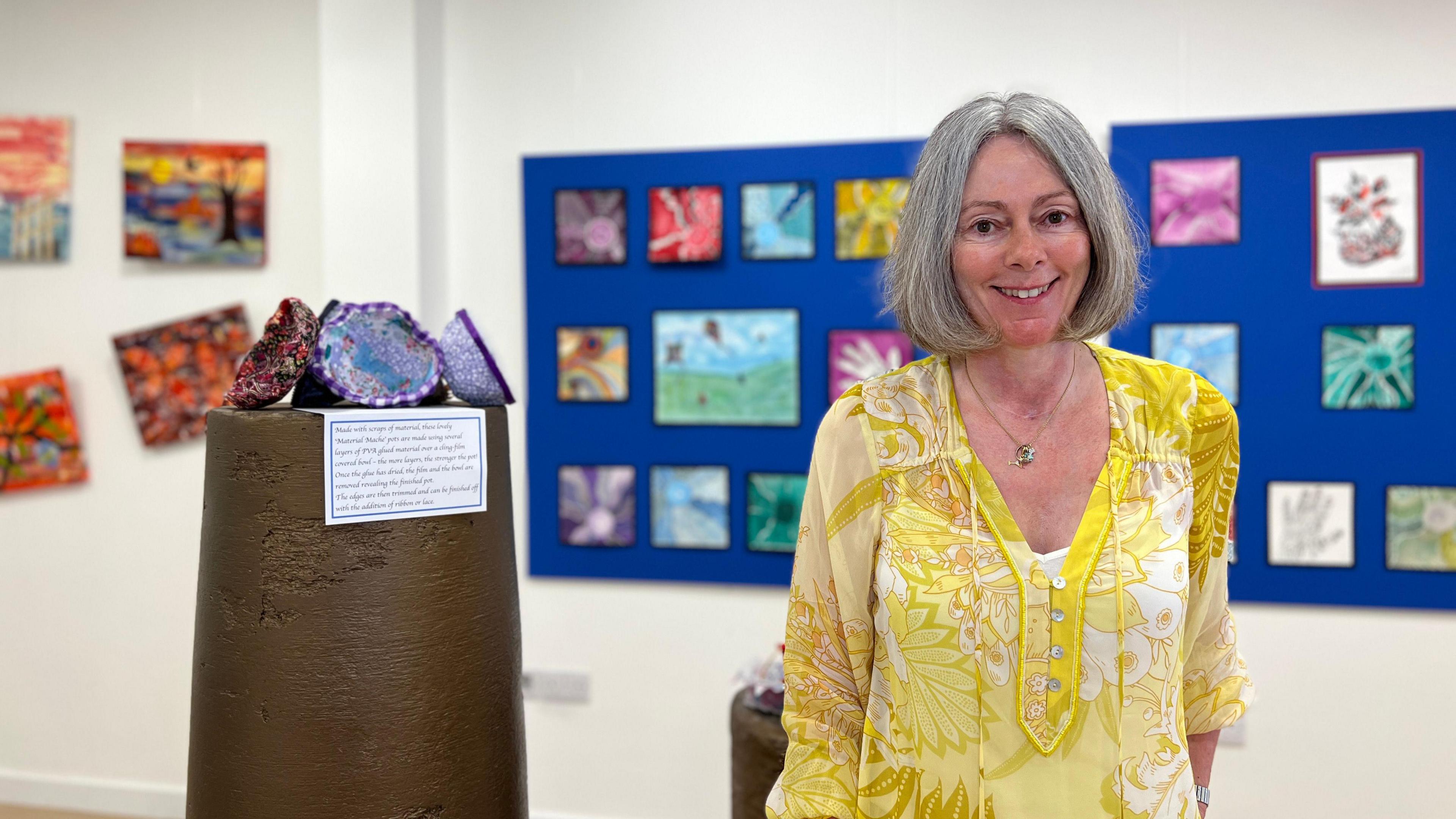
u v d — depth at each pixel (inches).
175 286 137.3
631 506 128.4
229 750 53.4
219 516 53.9
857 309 121.8
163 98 137.1
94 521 139.8
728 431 125.7
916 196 44.3
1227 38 113.7
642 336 127.3
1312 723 114.4
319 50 133.9
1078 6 116.6
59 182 137.9
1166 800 43.3
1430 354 110.3
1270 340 113.2
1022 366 45.9
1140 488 45.1
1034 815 43.2
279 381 53.1
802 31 122.8
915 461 46.5
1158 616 42.8
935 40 119.6
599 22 127.5
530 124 129.6
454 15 130.9
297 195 135.0
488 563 57.5
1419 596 111.3
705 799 127.9
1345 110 111.8
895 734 45.8
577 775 131.2
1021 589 43.2
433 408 56.2
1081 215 42.5
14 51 139.3
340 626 52.4
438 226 129.8
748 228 124.0
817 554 48.4
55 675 140.8
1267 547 114.3
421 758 53.9
